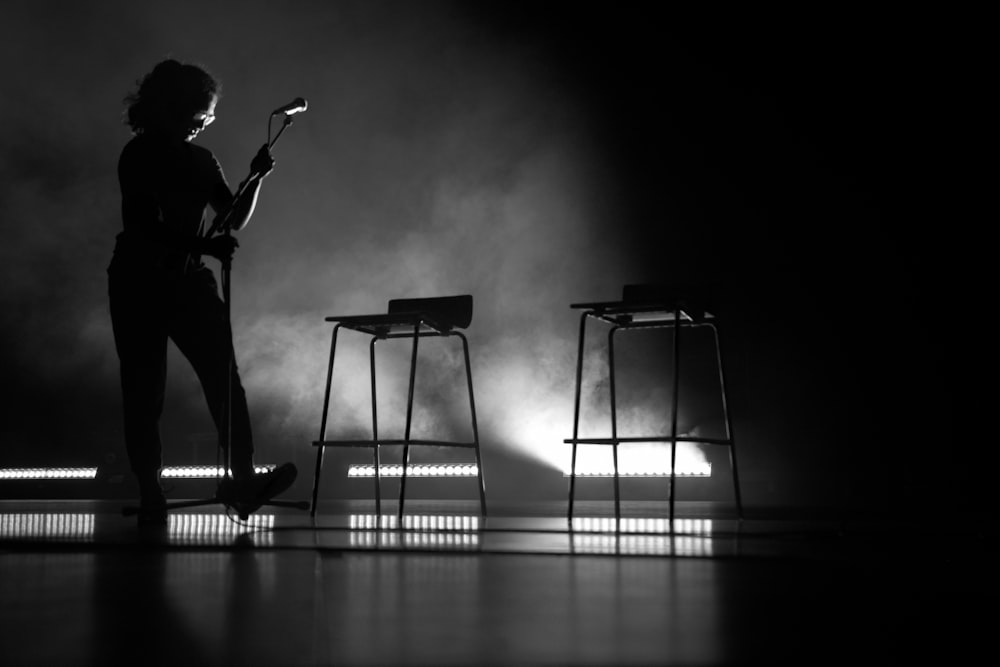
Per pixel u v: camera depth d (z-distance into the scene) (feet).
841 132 19.81
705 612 2.82
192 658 2.14
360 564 4.47
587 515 10.98
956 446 17.80
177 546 5.49
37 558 4.91
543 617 2.76
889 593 3.16
